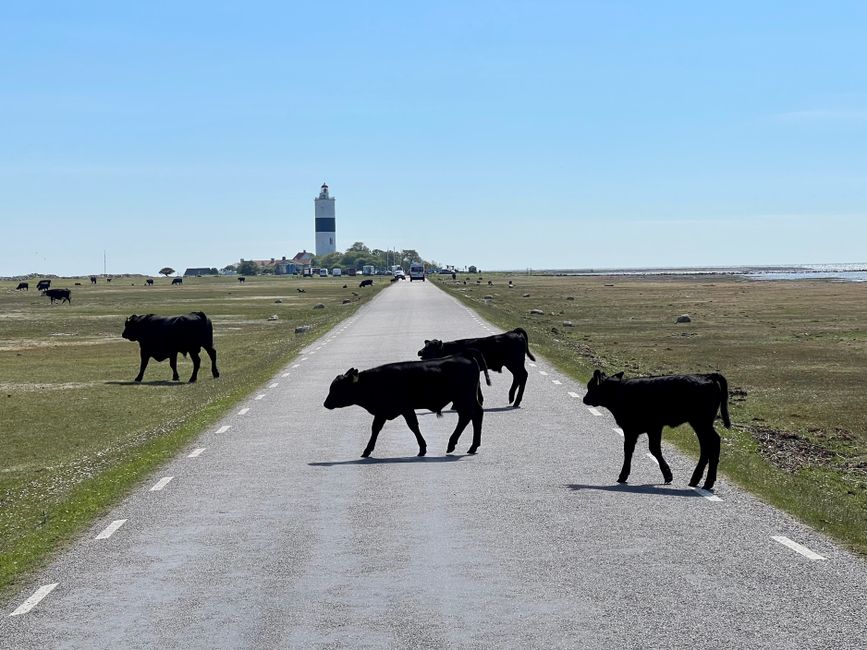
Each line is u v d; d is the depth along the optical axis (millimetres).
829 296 104062
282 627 8562
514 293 121188
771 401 28047
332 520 12500
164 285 185375
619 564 10234
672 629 8281
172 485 15031
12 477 18953
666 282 184250
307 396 26031
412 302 83188
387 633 8344
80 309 91500
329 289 144375
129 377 36312
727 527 11727
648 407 14250
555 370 30922
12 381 35219
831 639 7973
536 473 15328
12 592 9852
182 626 8656
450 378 17031
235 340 54094
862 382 32188
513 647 7953
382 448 17953
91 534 12148
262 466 16438
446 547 11062
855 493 16406
